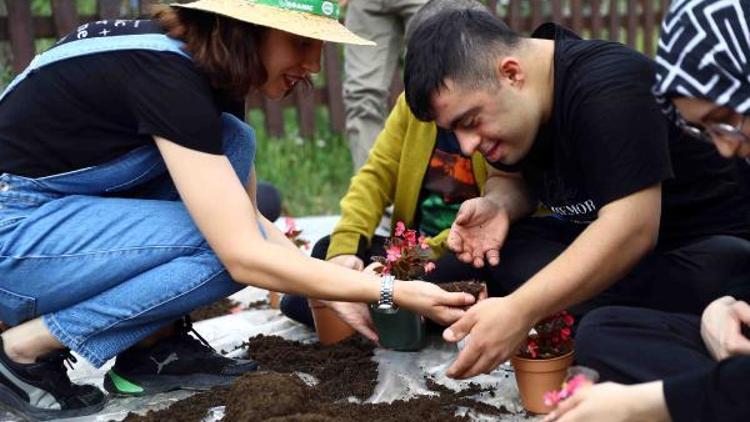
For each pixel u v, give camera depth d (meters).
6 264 2.62
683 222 2.85
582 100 2.44
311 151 6.93
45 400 2.71
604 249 2.38
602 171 2.41
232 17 2.45
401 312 2.99
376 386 2.84
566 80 2.48
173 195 2.93
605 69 2.43
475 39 2.41
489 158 2.57
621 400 1.93
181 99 2.51
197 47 2.54
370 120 5.57
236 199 2.54
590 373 2.15
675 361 2.25
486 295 3.04
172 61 2.53
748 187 2.75
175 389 2.87
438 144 3.30
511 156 2.56
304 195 6.43
